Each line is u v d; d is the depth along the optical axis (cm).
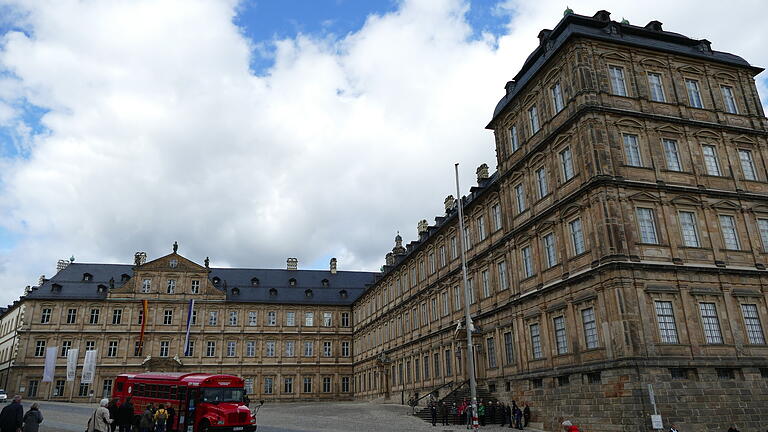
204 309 9956
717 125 4166
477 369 5072
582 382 3609
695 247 3722
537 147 4338
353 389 10125
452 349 5703
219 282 10450
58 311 9312
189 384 3506
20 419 2042
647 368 3241
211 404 3425
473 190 5606
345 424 4453
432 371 6266
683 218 3803
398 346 7494
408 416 5175
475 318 5234
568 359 3794
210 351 9800
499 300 4869
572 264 3838
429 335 6356
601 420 3400
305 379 10088
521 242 4531
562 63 4138
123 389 4097
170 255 10025
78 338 9262
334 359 10312
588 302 3631
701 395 3316
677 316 3469
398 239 8962
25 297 9244
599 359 3469
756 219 4031
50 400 8825
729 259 3800
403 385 7244
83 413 5397
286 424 4478
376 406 6750
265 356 10031
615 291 3384
